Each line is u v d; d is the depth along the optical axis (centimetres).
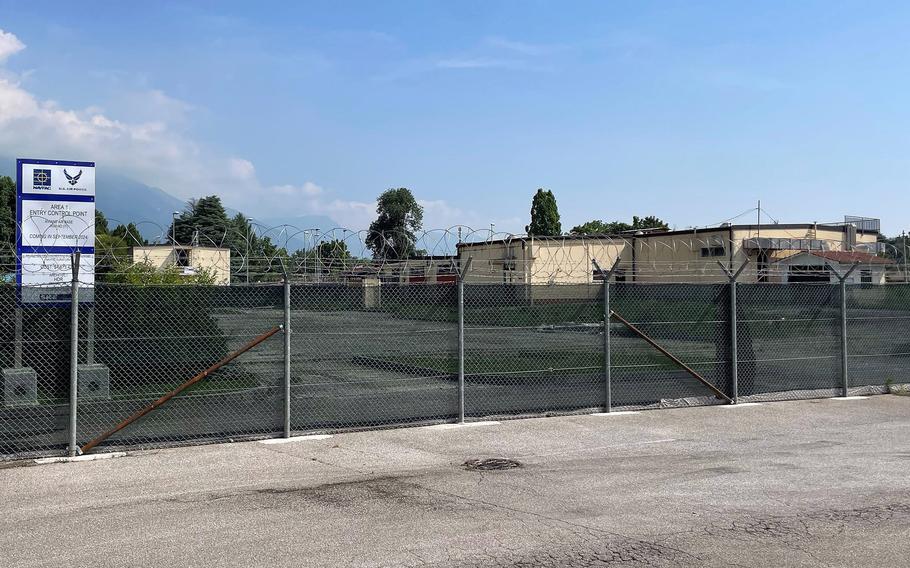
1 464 852
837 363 1380
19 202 1116
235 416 985
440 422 1098
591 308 1230
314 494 722
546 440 986
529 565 524
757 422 1117
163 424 952
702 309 1280
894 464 844
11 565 532
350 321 1086
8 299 959
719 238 3478
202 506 681
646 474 799
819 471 809
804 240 3497
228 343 1059
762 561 529
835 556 538
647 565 522
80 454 895
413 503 688
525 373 1164
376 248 1680
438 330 1118
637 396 1229
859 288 1423
